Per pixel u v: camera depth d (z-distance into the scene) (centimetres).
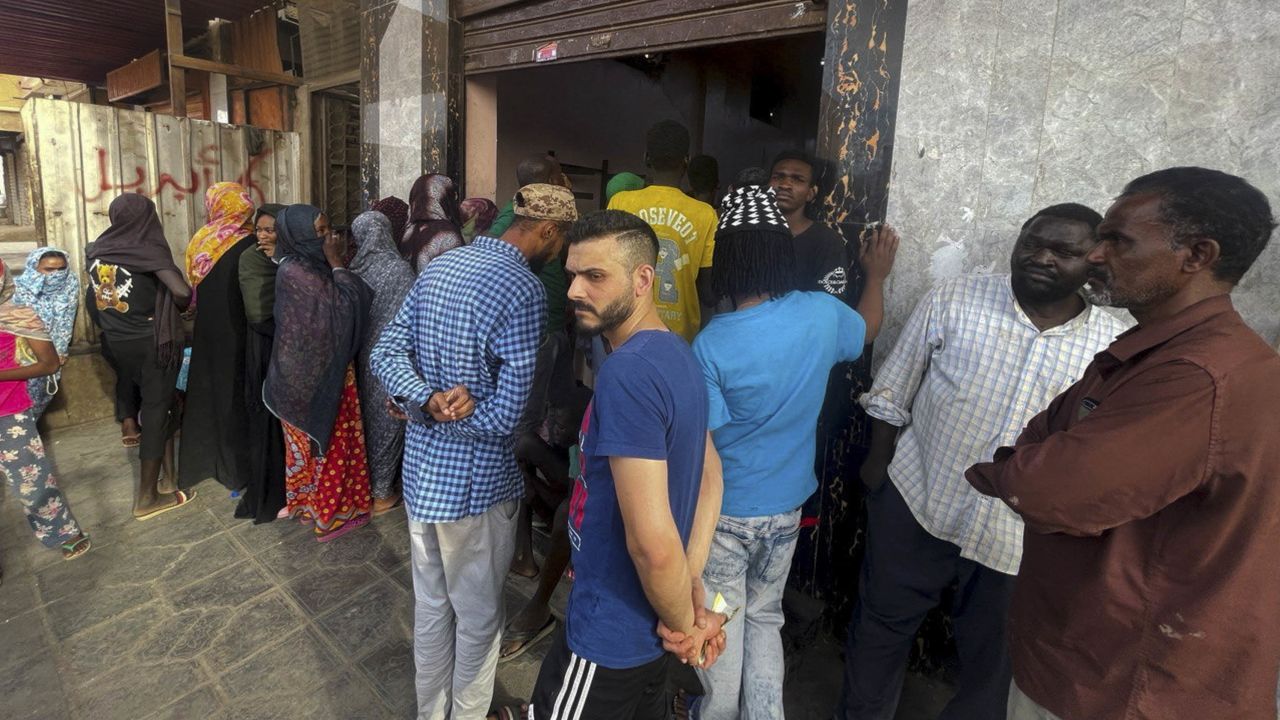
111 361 374
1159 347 98
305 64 562
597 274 119
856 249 218
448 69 362
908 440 181
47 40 712
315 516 308
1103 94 174
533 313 170
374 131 419
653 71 593
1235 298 162
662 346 117
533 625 240
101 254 301
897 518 181
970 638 176
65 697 210
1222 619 93
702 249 227
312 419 288
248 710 207
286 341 277
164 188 489
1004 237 193
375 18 403
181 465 328
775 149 692
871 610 189
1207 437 90
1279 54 151
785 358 156
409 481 178
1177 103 165
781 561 176
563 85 522
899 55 202
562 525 230
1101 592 103
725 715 176
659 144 234
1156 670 98
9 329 243
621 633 124
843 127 217
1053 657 110
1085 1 173
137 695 212
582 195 566
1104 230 103
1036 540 116
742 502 165
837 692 222
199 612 253
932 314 171
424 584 183
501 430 167
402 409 171
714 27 251
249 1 578
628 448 109
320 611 256
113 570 280
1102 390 106
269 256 304
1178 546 96
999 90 188
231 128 520
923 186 204
